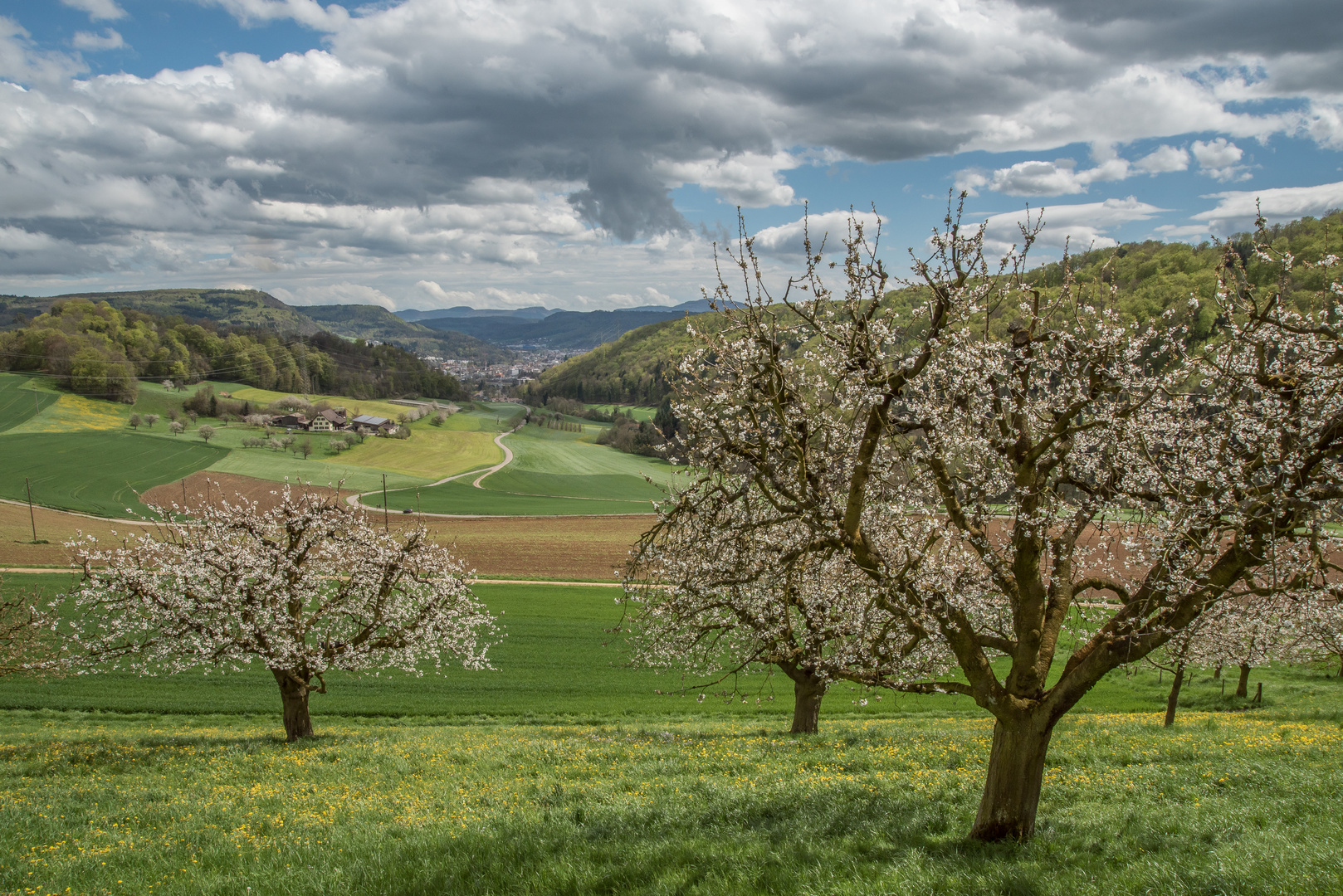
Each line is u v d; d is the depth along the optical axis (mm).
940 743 19234
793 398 10766
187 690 35250
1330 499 9180
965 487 11188
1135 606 9508
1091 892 7688
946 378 10930
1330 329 9945
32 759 20281
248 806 14031
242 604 23766
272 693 35438
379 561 25406
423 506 111875
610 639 45719
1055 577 10398
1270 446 9500
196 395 168750
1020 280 10688
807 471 10688
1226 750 15852
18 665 25859
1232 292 11281
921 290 11016
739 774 15719
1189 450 11094
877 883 8102
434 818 12328
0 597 27594
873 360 9938
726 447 11188
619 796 13484
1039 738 9797
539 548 81250
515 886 8617
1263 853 8398
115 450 126500
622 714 32812
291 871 9359
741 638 20703
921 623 10156
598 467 153250
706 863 9023
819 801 12328
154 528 82312
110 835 11867
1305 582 9594
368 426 171750
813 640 17734
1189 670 37219
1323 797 11078
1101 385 10555
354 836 11125
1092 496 10773
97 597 24062
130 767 19234
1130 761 15516
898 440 11297
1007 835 9797
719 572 12055
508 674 39156
